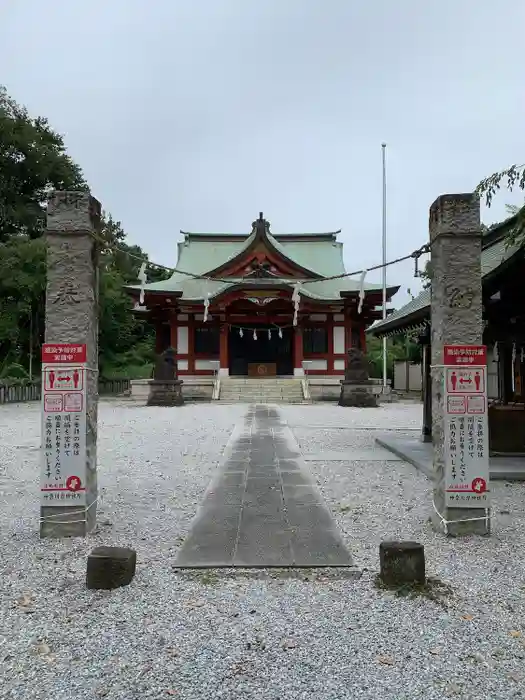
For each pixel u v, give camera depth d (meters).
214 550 5.19
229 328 35.66
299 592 4.25
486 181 6.27
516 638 3.53
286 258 34.66
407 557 4.34
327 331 36.19
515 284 8.67
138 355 49.16
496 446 10.21
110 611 3.91
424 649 3.39
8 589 4.34
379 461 10.38
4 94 44.94
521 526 6.04
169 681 3.05
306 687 2.99
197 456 11.23
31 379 33.19
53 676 3.11
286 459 10.66
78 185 49.31
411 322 11.70
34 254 34.72
